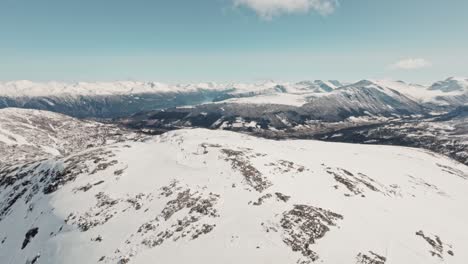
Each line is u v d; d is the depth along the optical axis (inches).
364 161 3902.6
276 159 2775.6
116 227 1782.7
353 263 1488.7
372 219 2011.6
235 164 2444.6
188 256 1467.8
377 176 3218.5
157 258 1476.4
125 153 3024.1
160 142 3661.4
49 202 2262.6
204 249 1505.9
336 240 1647.4
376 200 2401.6
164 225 1723.7
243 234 1598.2
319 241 1606.8
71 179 2522.1
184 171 2406.5
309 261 1446.9
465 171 4970.5
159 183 2237.9
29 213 2305.6
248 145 3304.6
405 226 2041.1
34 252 1809.8
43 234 1941.4
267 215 1760.6
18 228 2190.0
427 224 2192.4
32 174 3046.3
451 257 1814.7
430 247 1850.4
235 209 1829.5
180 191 2060.8
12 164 4077.3
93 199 2134.6
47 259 1694.1
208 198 1945.1
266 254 1462.8
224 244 1530.5
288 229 1638.8
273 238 1572.3
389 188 2891.2
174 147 3129.9
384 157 4544.8
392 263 1567.4
